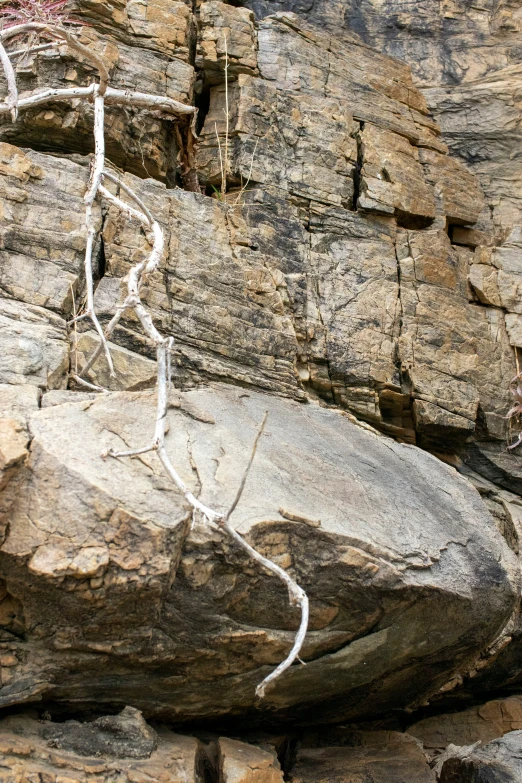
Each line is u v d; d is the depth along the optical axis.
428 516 4.49
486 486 6.41
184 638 3.61
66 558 3.26
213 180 6.20
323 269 6.08
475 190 7.26
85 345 4.59
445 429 6.16
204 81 6.43
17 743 3.41
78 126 5.55
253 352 5.32
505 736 4.81
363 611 3.94
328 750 4.79
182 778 3.57
